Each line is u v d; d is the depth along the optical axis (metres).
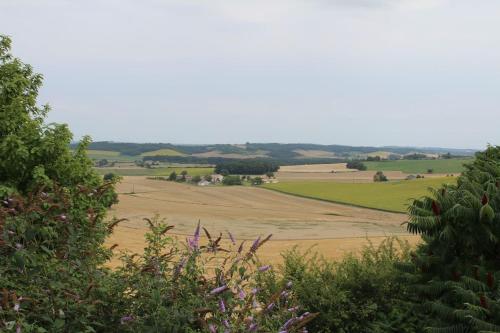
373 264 7.87
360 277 7.45
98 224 4.58
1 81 11.90
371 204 98.25
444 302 6.27
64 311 3.80
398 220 77.56
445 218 6.13
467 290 5.69
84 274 4.16
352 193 113.06
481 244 6.15
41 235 4.14
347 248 34.66
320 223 71.88
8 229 3.92
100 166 170.75
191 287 4.22
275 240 49.16
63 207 4.34
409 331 6.68
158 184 120.00
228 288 4.09
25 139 10.88
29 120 11.39
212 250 4.46
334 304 7.06
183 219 70.19
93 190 4.91
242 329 3.92
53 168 10.91
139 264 4.49
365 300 7.32
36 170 10.37
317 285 7.25
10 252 3.91
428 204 6.43
